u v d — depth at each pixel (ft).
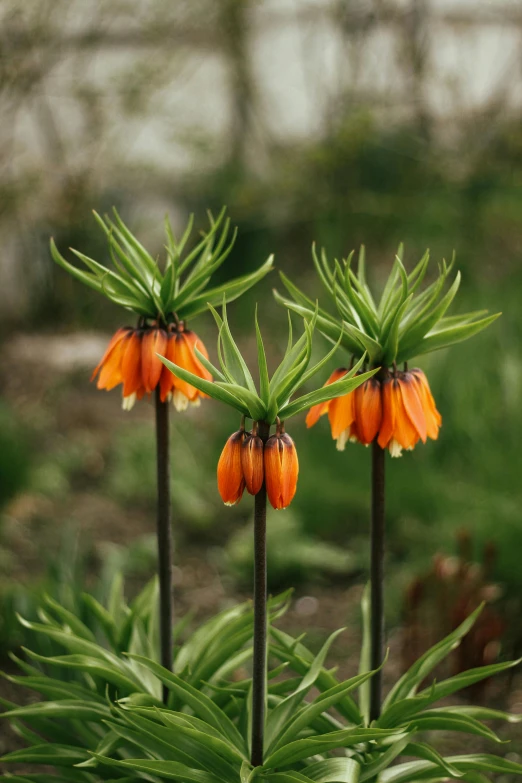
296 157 30.09
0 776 8.09
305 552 16.03
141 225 31.30
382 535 7.79
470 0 28.78
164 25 29.27
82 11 27.84
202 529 18.10
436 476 16.74
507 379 17.38
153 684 8.41
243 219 30.25
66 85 28.63
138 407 24.63
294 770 7.33
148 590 9.72
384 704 8.19
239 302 28.55
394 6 28.55
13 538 17.31
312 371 6.19
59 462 20.65
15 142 28.53
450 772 7.14
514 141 26.78
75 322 28.68
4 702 7.88
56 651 10.91
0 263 29.22
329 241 28.12
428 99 28.58
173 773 7.05
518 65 28.48
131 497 19.58
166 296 7.47
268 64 33.01
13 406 22.81
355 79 29.50
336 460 17.76
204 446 20.40
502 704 12.23
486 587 12.59
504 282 22.89
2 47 26.22
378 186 28.02
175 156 33.14
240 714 7.89
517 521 14.38
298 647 8.31
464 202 26.66
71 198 29.07
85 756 7.95
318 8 30.96
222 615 9.16
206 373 7.56
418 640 12.67
